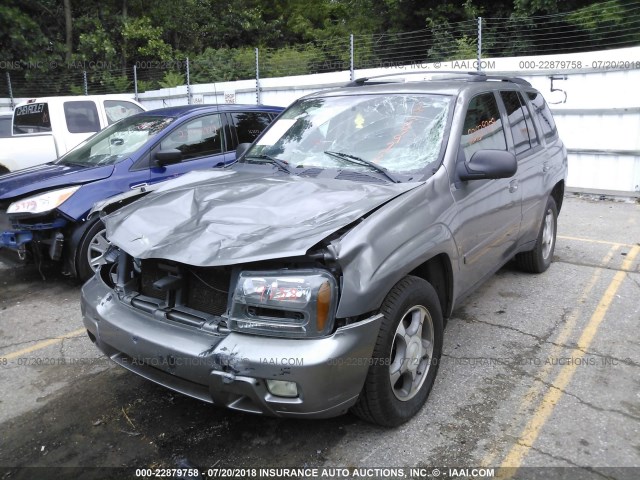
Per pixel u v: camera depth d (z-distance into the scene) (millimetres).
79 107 9297
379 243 2713
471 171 3430
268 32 27703
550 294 4961
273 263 2607
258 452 2869
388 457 2789
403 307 2826
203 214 3014
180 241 2766
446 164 3385
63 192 5160
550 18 14172
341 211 2840
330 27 24531
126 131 6266
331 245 2539
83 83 20156
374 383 2715
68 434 3090
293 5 28594
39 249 5230
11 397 3512
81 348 4211
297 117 4258
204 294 2803
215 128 6492
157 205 3270
